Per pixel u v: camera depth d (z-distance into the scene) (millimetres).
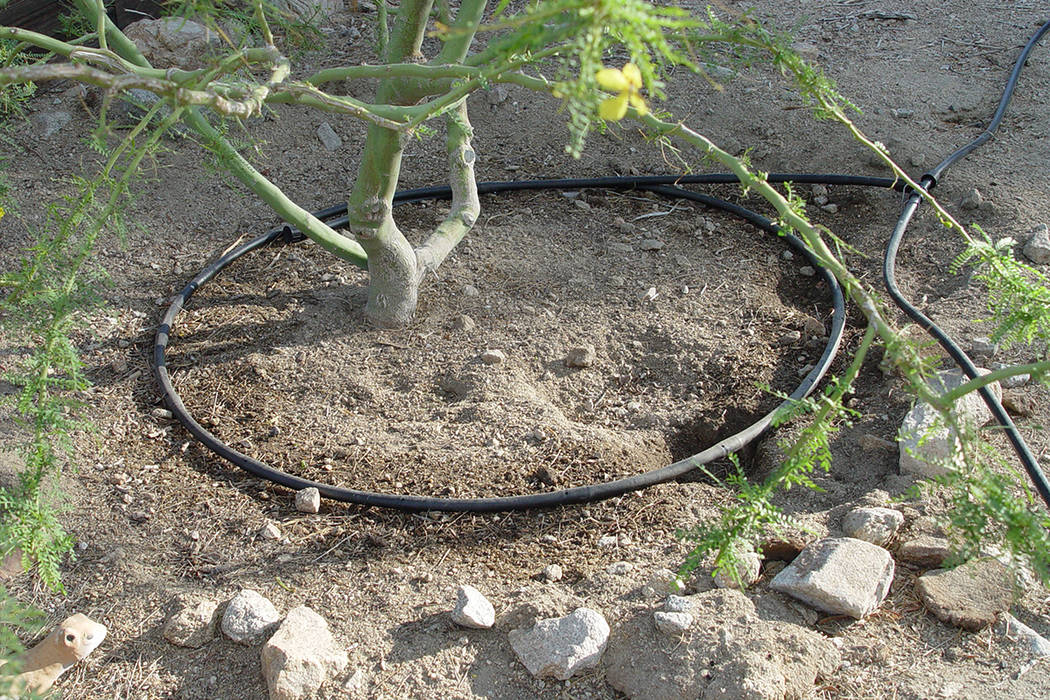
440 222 4352
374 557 2734
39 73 1527
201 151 4602
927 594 2463
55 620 2527
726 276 3971
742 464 3129
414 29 3045
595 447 3105
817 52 5488
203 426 3240
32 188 4281
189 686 2375
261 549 2756
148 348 3613
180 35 4531
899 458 2951
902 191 4375
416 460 3084
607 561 2693
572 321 3715
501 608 2521
